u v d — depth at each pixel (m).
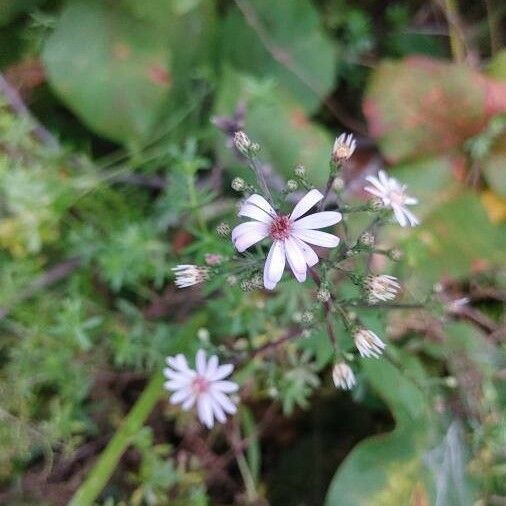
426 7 0.16
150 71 0.14
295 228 0.09
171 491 0.14
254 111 0.14
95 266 0.15
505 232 0.14
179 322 0.14
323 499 0.14
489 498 0.13
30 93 0.15
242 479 0.15
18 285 0.13
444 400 0.13
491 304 0.15
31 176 0.13
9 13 0.15
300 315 0.11
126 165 0.15
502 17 0.16
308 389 0.13
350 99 0.16
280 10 0.15
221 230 0.10
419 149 0.14
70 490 0.13
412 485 0.13
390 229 0.14
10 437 0.13
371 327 0.12
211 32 0.15
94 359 0.14
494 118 0.14
